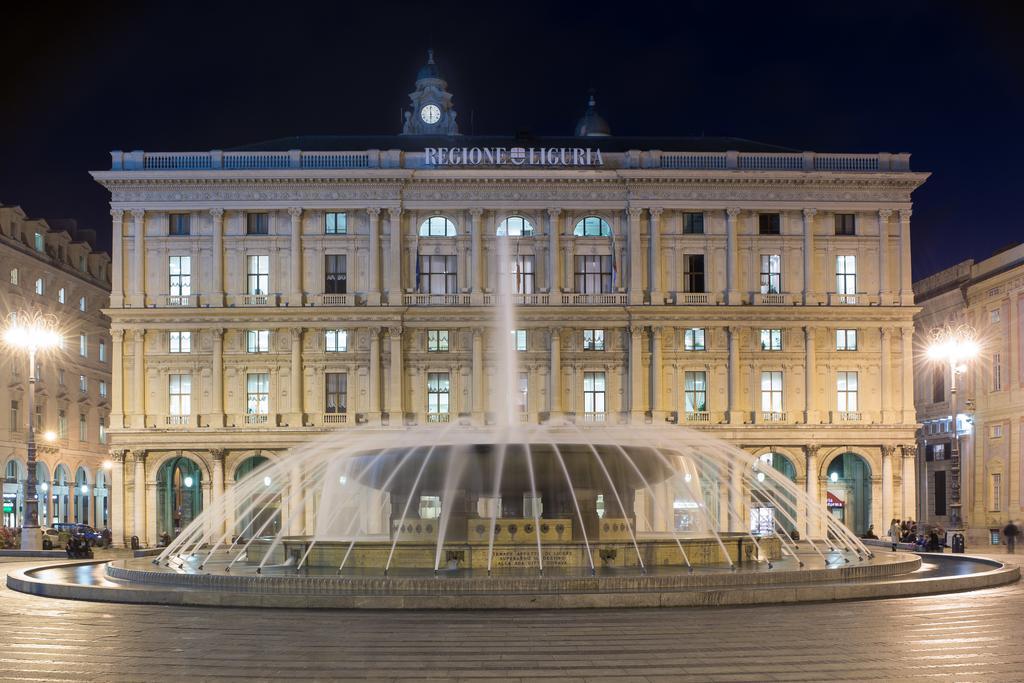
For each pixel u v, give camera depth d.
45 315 90.19
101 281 103.44
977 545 65.88
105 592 26.58
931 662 17.56
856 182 77.62
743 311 76.31
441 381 76.50
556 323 76.19
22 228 86.75
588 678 16.44
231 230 76.69
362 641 19.83
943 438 89.00
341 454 38.53
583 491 32.59
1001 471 79.44
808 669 17.03
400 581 25.52
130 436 74.88
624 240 77.56
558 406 75.75
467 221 77.31
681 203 77.06
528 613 23.44
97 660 18.11
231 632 21.05
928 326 92.94
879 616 22.86
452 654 18.44
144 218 76.62
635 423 75.31
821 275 77.88
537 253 77.38
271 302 76.25
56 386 92.88
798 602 25.14
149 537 74.75
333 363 75.81
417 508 33.00
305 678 16.53
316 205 76.38
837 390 77.56
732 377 76.38
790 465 78.00
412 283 76.94
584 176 76.56
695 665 17.38
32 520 54.84
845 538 41.91
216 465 74.94
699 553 32.34
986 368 81.88
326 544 31.89
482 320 76.06
